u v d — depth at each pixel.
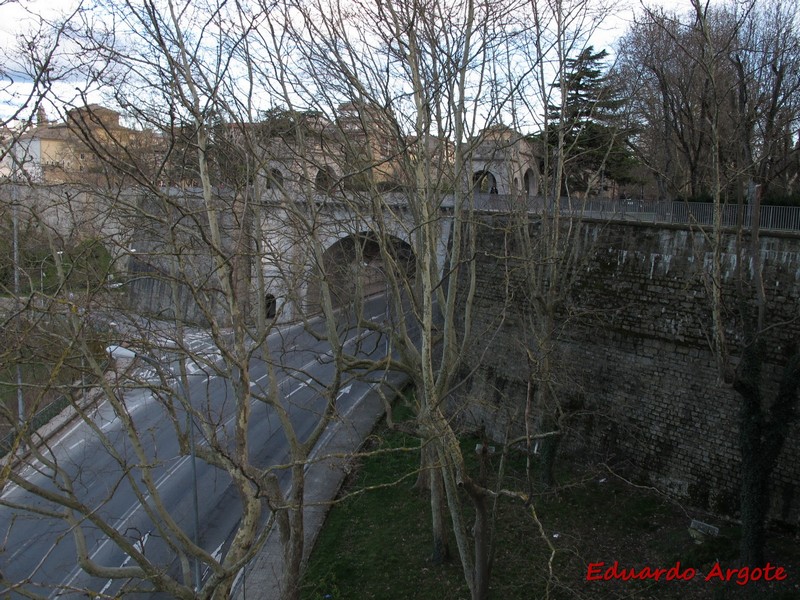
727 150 19.03
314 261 13.29
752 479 13.16
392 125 12.58
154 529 16.78
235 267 8.98
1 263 9.30
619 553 15.05
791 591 12.66
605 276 18.81
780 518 15.01
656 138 25.45
